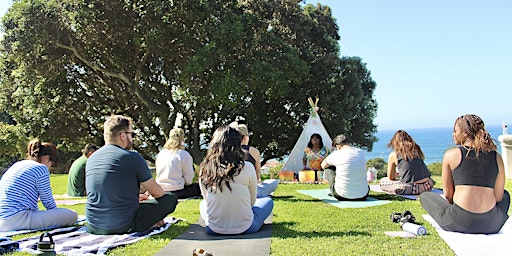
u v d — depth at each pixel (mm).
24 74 18625
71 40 17516
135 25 17078
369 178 12312
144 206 5543
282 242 5023
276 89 19469
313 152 12281
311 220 6320
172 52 18125
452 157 5504
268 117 22891
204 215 5715
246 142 8273
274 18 22328
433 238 5168
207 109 22719
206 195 5535
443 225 5574
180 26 17625
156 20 17047
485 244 4875
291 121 23219
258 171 8281
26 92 20312
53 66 18500
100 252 4637
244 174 5441
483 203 5285
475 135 5461
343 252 4566
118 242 5039
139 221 5469
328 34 24703
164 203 5625
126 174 5398
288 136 23359
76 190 9742
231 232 5418
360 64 25188
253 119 22547
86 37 17672
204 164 5547
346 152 8375
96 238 5262
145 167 5527
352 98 23156
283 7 22156
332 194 8570
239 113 22641
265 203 5992
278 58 19578
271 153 25109
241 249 4750
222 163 5414
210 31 17531
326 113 22609
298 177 12680
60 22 16891
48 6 16609
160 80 21531
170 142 8773
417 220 6176
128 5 16688
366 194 8281
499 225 5371
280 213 6910
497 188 5406
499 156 5434
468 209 5305
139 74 19016
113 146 5598
